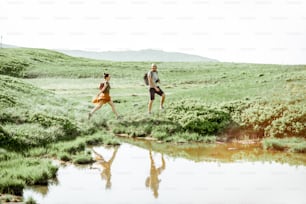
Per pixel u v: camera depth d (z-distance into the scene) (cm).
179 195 902
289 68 6075
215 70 7081
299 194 908
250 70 6181
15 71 7212
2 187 888
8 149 1265
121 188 954
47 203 835
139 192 922
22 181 934
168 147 1519
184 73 6856
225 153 1402
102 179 1036
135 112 2038
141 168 1166
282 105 1806
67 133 1597
